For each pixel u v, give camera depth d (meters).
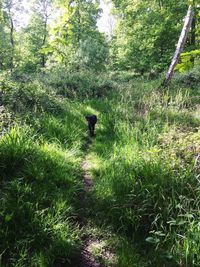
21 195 3.87
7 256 2.99
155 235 3.43
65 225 3.48
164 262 3.14
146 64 23.42
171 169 4.31
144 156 4.84
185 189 3.97
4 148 4.66
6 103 7.27
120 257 3.17
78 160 5.62
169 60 21.88
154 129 6.49
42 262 2.92
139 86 13.88
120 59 26.64
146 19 21.52
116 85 14.40
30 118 6.86
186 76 13.77
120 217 3.70
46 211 3.71
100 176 4.93
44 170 4.64
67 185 4.46
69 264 3.10
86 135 7.44
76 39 25.84
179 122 7.48
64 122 7.84
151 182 4.16
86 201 4.30
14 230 3.29
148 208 3.81
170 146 5.10
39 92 8.89
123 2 23.44
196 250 3.06
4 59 28.86
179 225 3.38
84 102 11.40
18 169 4.59
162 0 20.69
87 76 15.15
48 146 5.45
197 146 4.89
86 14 26.70
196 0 4.14
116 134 7.05
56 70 16.73
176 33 21.00
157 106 8.65
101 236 3.59
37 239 3.19
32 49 34.78
